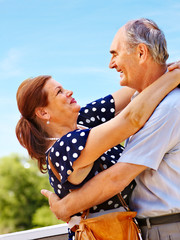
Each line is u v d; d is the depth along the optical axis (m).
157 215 1.48
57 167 1.49
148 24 1.49
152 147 1.41
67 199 1.51
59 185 1.54
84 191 1.46
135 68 1.49
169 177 1.46
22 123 1.68
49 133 1.66
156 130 1.40
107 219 1.45
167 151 1.45
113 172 1.43
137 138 1.42
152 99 1.41
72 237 1.58
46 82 1.62
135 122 1.39
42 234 2.12
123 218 1.46
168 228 1.46
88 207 1.47
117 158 1.59
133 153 1.42
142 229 1.53
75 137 1.42
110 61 1.58
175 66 1.45
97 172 1.51
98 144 1.39
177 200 1.44
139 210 1.53
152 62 1.47
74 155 1.41
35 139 1.66
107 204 1.51
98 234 1.44
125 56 1.49
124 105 1.85
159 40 1.46
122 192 1.53
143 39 1.45
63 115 1.63
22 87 1.64
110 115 1.81
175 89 1.46
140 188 1.53
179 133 1.42
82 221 1.47
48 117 1.62
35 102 1.61
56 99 1.61
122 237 1.43
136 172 1.42
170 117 1.40
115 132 1.38
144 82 1.50
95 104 1.82
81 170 1.45
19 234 2.09
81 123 1.78
